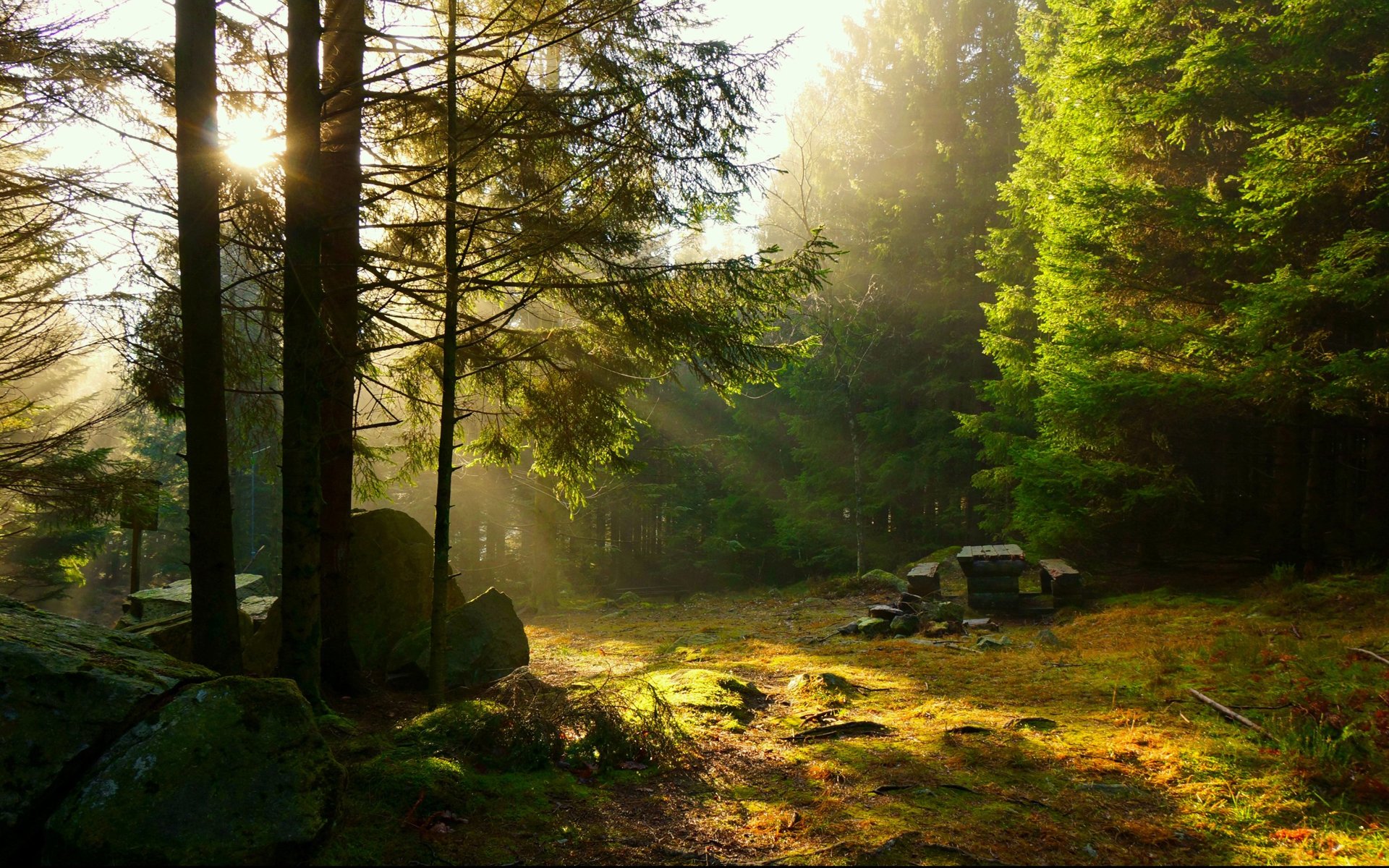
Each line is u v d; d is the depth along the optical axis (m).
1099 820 3.56
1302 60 8.93
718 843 3.41
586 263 6.69
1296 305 8.60
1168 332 10.03
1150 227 10.88
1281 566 9.87
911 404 23.30
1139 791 3.88
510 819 3.60
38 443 7.21
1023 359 14.12
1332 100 9.96
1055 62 12.12
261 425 7.25
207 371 4.70
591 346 7.39
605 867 3.17
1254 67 9.22
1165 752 4.38
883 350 23.39
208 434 4.69
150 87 5.44
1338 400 8.70
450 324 6.01
